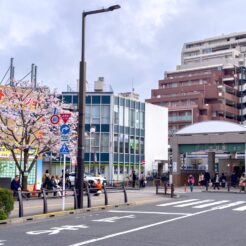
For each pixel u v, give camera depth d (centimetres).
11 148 2705
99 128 5256
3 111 2788
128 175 5441
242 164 5188
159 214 1772
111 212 1858
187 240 1107
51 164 4856
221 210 1969
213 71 10025
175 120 9075
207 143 4684
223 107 9150
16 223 1454
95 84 5606
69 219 1584
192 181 3722
